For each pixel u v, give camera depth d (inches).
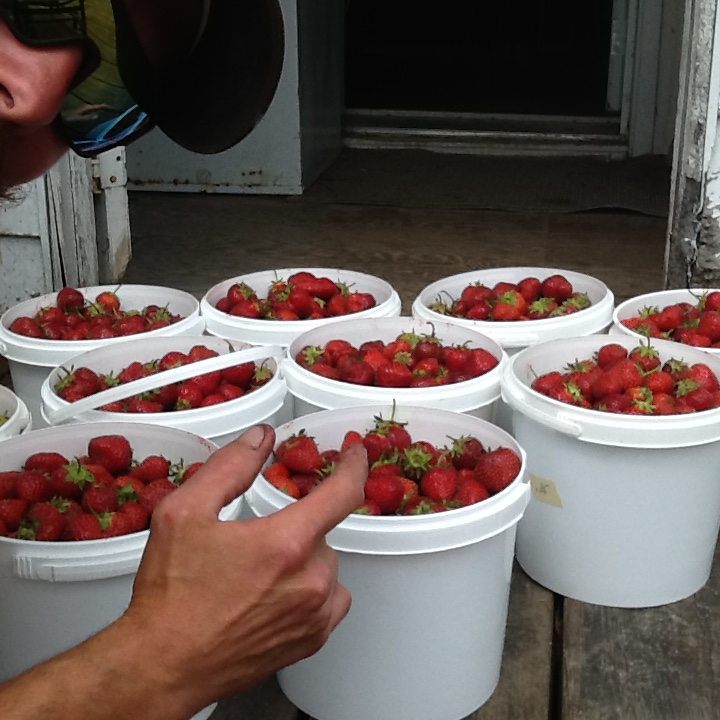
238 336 94.0
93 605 58.7
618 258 167.2
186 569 34.9
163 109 41.6
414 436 76.2
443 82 298.0
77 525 61.3
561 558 78.9
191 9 39.9
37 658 60.4
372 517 59.5
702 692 69.9
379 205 200.1
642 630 76.2
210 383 83.4
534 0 355.3
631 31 225.8
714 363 81.7
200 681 35.2
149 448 73.4
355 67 323.0
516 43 359.6
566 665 72.6
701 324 92.0
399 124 249.9
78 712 33.5
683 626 76.5
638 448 71.9
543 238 178.1
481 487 66.7
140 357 89.6
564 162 229.6
